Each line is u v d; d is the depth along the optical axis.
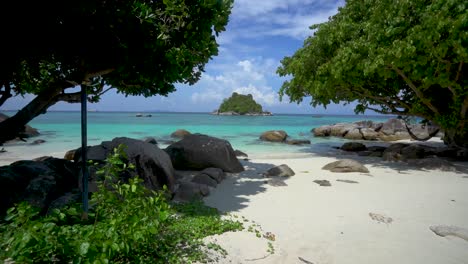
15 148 18.33
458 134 16.25
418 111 17.48
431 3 12.29
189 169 11.70
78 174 8.03
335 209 6.88
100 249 3.31
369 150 19.52
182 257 4.29
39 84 8.05
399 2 12.68
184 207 6.54
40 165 8.00
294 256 4.52
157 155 8.42
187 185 7.97
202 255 4.36
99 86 7.90
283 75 21.17
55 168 8.45
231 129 44.31
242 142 26.08
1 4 4.34
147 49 5.86
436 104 16.55
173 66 6.20
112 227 3.48
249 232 5.42
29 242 3.02
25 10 4.55
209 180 9.20
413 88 15.09
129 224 3.77
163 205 4.36
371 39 13.52
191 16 6.07
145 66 6.25
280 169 10.98
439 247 4.85
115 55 5.73
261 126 54.28
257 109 164.12
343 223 5.95
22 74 7.25
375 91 18.70
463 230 5.31
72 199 6.29
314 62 17.41
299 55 19.70
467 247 4.85
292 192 8.47
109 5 5.13
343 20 16.39
